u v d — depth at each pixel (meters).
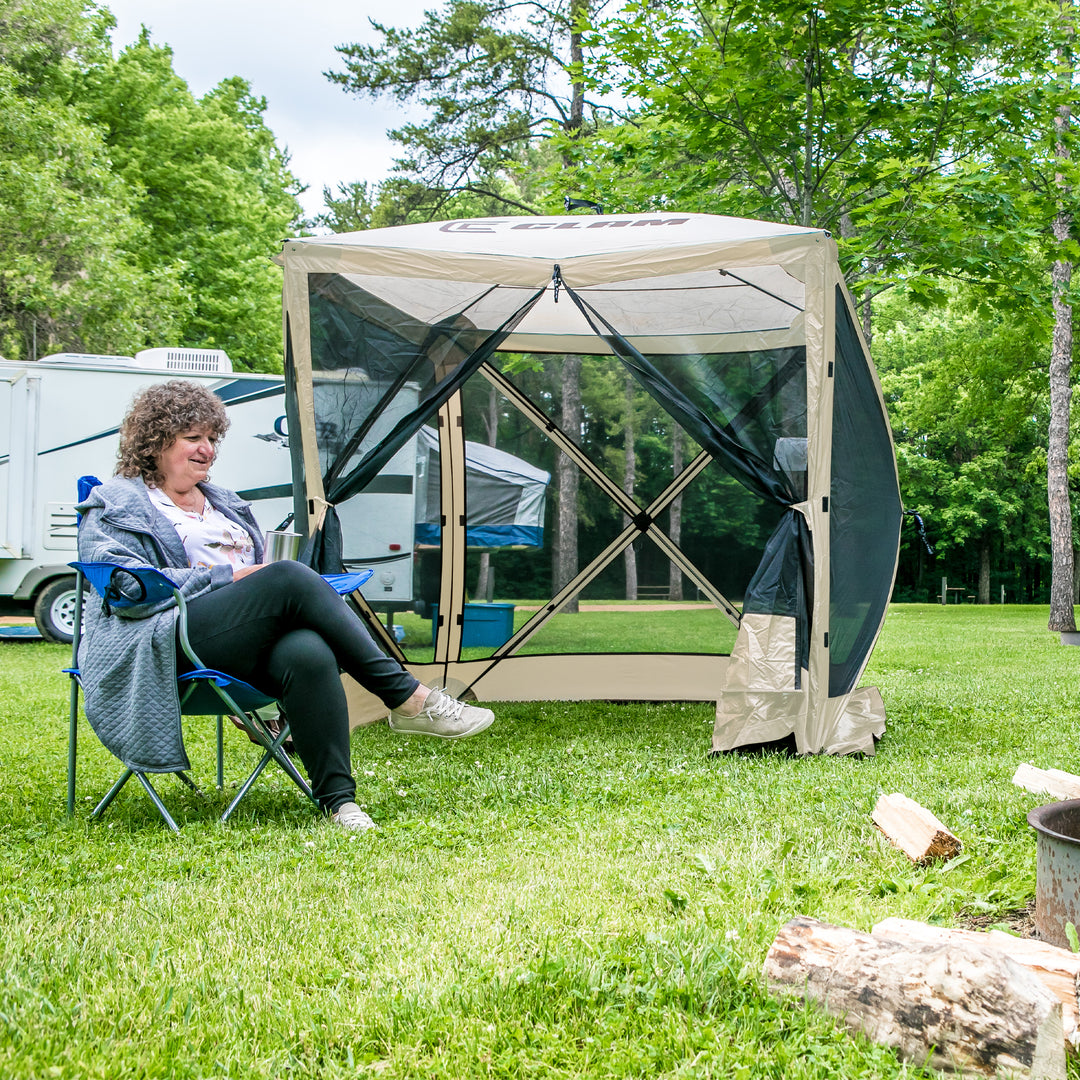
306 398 4.92
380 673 3.53
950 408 20.75
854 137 8.74
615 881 2.61
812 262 4.76
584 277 4.83
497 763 4.53
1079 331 17.20
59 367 10.04
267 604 3.35
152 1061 1.62
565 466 6.69
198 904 2.46
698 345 6.12
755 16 8.34
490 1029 1.74
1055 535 13.80
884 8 8.14
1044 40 8.48
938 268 8.70
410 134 16.25
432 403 4.98
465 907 2.41
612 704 6.62
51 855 2.99
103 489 3.48
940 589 37.41
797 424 4.88
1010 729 5.37
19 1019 1.74
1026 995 1.59
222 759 4.18
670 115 8.95
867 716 5.29
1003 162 8.82
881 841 2.98
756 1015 1.77
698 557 6.79
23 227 14.80
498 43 15.54
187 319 18.78
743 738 4.74
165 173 19.31
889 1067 1.61
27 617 12.16
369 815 3.50
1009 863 2.72
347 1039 1.73
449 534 6.54
